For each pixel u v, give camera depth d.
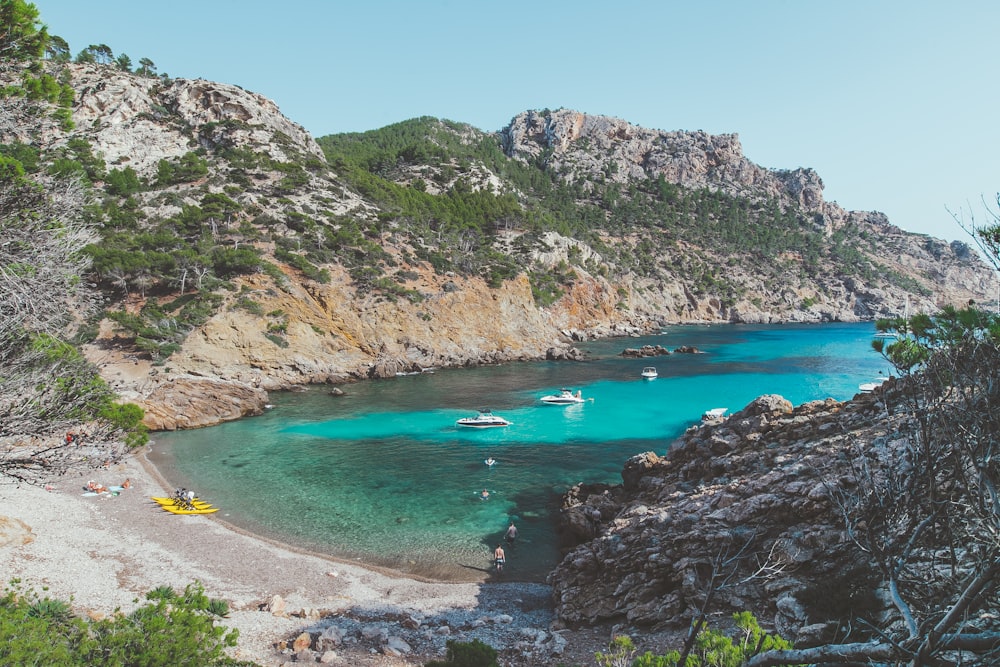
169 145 125.81
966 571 7.79
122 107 126.62
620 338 141.38
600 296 152.38
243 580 28.23
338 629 22.83
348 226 110.69
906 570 7.53
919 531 7.12
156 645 13.34
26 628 13.18
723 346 125.12
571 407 67.62
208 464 47.09
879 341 8.62
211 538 32.91
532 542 33.47
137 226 93.50
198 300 80.81
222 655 15.22
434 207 146.88
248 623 23.64
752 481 25.53
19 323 15.23
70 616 19.77
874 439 21.77
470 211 157.75
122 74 134.75
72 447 16.88
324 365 84.50
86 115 122.25
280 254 94.00
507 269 121.00
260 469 45.94
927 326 8.17
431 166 194.75
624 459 48.38
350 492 40.97
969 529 7.08
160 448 51.44
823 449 25.97
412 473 45.03
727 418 35.78
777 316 199.38
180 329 76.75
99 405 17.48
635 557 25.38
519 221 162.12
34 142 17.09
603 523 32.44
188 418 59.16
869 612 15.33
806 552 20.84
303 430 57.91
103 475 42.50
